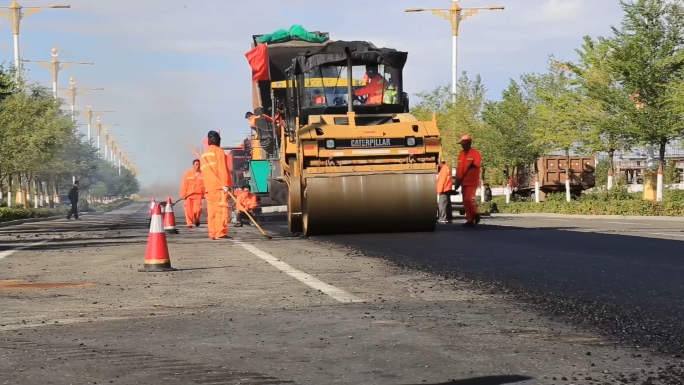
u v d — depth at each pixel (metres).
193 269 12.30
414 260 13.11
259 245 16.97
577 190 52.50
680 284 9.73
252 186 29.80
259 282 10.49
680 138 37.00
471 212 22.84
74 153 81.00
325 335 6.73
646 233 19.03
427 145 19.03
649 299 8.62
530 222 27.66
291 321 7.43
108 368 5.68
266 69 27.75
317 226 19.08
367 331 6.88
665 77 37.19
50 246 18.50
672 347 6.19
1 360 5.99
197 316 7.85
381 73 21.20
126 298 9.26
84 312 8.27
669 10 36.94
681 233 19.02
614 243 15.80
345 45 21.56
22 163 53.41
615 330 6.90
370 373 5.40
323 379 5.26
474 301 8.62
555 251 14.21
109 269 12.59
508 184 50.72
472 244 15.98
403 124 19.16
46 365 5.80
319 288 9.76
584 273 10.93
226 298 9.07
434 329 6.96
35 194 72.69
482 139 53.47
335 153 18.81
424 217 19.17
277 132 27.72
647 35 36.81
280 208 29.16
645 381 5.14
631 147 40.50
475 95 58.28
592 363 5.64
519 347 6.19
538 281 10.21
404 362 5.71
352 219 18.98
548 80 52.59
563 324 7.20
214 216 19.73
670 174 49.56
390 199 18.92
